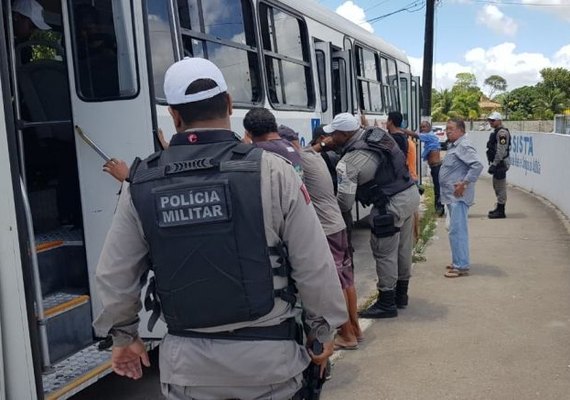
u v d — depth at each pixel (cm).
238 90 535
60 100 438
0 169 291
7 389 296
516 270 734
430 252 851
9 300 294
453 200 702
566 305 593
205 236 205
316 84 739
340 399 414
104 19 388
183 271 207
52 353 371
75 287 416
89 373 355
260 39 583
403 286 596
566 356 469
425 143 1184
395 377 445
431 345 502
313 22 753
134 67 384
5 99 295
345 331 495
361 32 998
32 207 448
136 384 457
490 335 519
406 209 553
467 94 6575
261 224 207
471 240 923
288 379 219
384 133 554
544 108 6881
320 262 214
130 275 218
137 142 387
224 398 217
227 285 206
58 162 446
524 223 1061
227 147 214
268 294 210
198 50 466
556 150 1253
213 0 493
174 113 222
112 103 389
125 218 218
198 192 205
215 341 212
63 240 417
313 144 585
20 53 442
